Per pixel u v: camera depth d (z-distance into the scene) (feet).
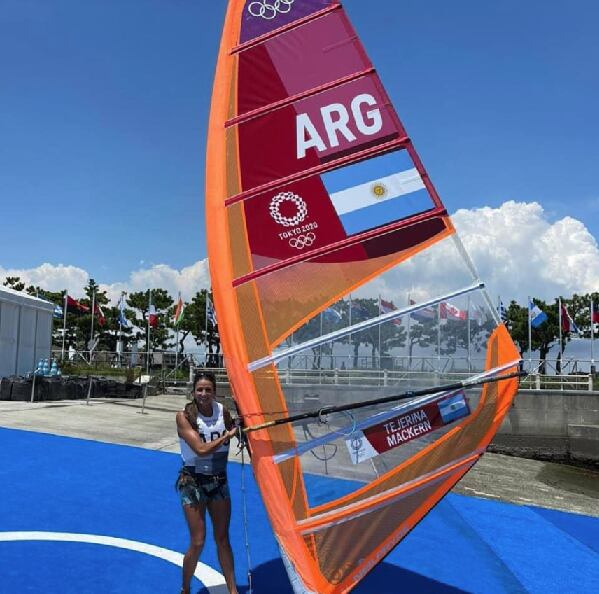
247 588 16.75
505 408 14.38
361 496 14.34
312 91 15.66
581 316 135.44
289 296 14.94
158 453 34.35
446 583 18.37
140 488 26.37
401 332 14.88
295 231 15.21
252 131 15.56
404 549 21.09
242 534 21.31
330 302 14.94
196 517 14.24
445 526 24.35
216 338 141.79
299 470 14.40
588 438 66.64
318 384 14.70
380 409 14.65
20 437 35.40
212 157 15.52
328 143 15.53
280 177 15.40
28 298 71.72
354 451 14.55
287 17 16.03
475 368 14.60
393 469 14.48
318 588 14.03
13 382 56.65
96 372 96.48
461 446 14.47
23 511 21.93
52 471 28.19
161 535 20.44
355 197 15.31
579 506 34.24
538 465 59.57
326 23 15.94
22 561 17.35
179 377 110.42
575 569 20.65
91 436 38.40
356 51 15.79
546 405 69.05
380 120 15.56
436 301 14.87
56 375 67.72
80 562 17.60
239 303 14.84
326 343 14.78
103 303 154.40
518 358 14.51
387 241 15.19
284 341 14.74
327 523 14.24
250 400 14.49
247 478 30.17
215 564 18.11
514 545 22.80
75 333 156.04
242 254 15.03
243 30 15.99
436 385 14.69
